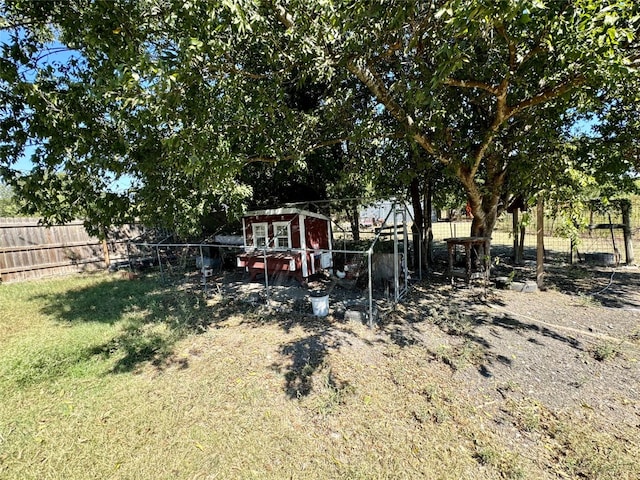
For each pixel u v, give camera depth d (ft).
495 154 17.71
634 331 13.21
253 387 10.95
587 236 35.37
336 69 15.35
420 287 22.26
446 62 8.95
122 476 7.63
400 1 9.43
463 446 8.04
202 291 24.06
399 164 22.30
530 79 13.35
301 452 8.14
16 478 7.63
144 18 9.25
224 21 8.97
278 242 25.96
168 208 17.83
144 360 13.30
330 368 11.85
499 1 6.91
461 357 11.98
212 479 7.44
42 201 12.89
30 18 9.89
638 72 10.59
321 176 26.89
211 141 11.54
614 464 7.14
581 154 17.46
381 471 7.45
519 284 19.89
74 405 10.34
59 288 26.78
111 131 11.55
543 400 9.50
